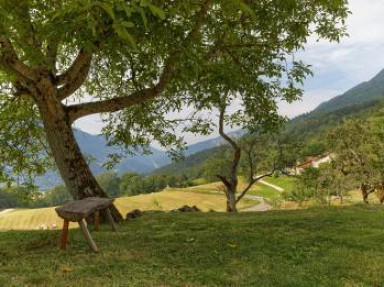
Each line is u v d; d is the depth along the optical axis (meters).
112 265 9.62
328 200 60.19
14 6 9.70
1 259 10.84
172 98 18.41
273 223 15.08
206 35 15.52
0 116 17.06
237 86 16.70
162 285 8.16
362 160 52.75
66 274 8.98
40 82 14.80
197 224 15.19
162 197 128.62
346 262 9.88
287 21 16.25
